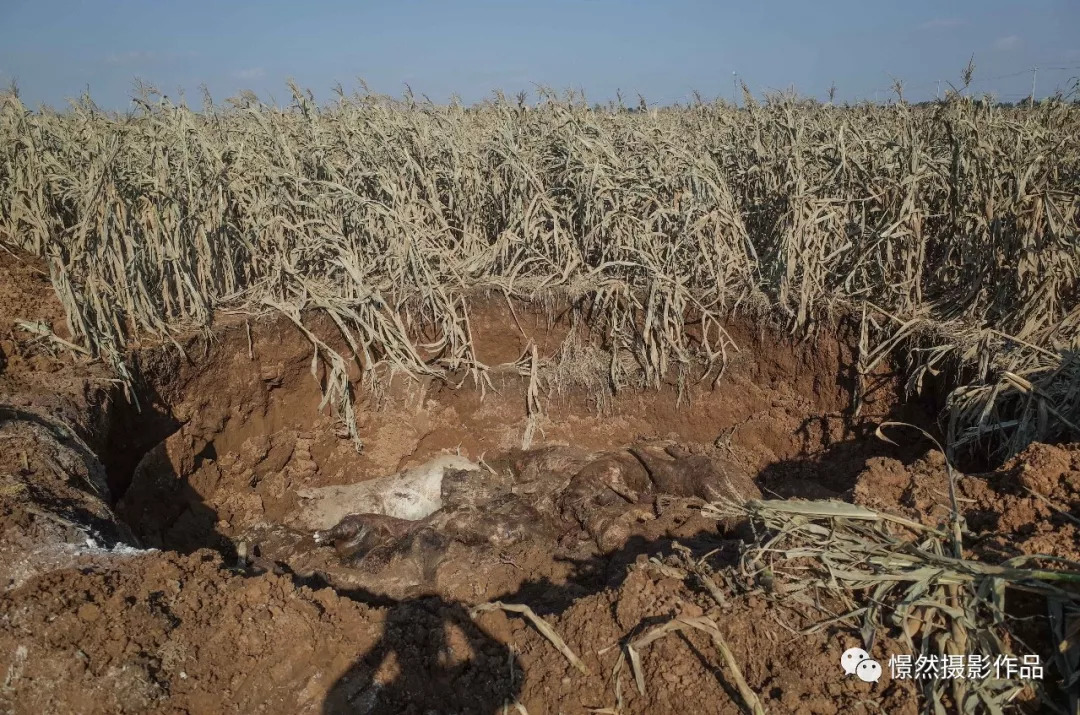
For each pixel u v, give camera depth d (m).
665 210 7.03
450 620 3.98
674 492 6.18
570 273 7.50
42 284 6.74
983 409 5.30
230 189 7.05
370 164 7.59
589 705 3.37
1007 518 3.89
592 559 5.43
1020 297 5.92
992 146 6.51
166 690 3.41
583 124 7.84
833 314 6.62
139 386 6.05
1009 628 3.18
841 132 6.93
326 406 7.27
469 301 7.45
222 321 6.77
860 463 6.32
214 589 3.86
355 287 6.98
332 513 6.99
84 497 4.47
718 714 3.14
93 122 8.02
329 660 3.71
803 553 3.70
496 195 7.99
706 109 9.40
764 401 7.08
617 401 7.44
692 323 7.23
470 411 7.54
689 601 3.68
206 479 6.64
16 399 5.14
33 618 3.50
